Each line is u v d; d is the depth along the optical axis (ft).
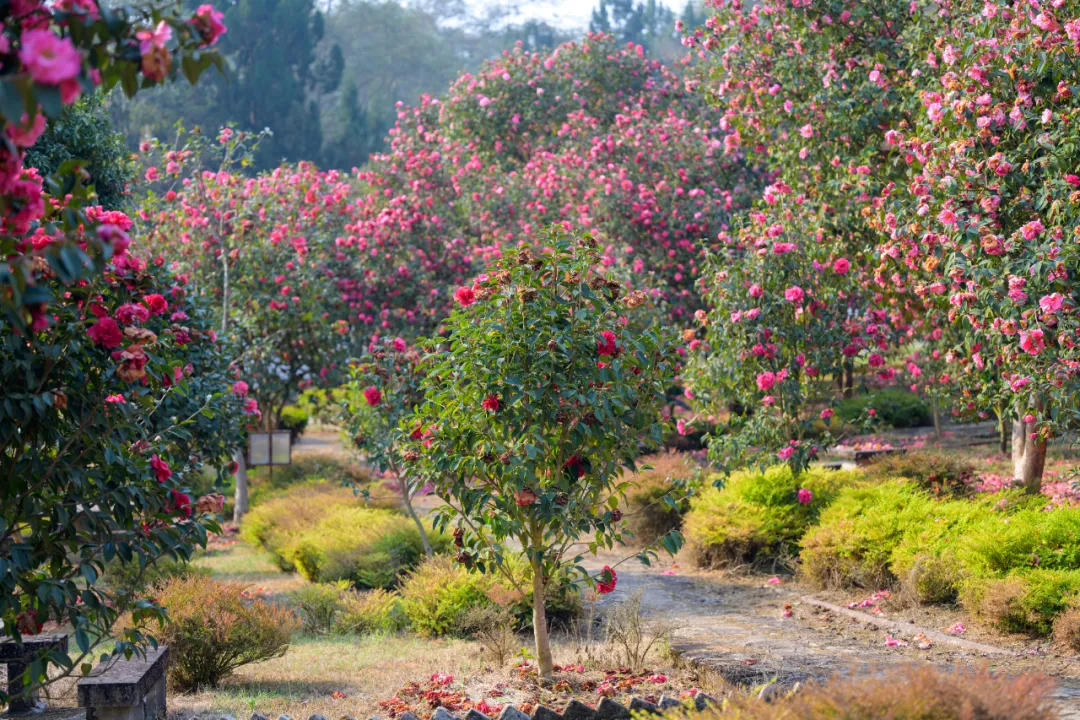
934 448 46.68
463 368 19.77
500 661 23.63
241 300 51.83
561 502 20.08
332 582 35.29
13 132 7.94
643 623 26.86
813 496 36.19
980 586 25.14
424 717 18.49
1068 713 16.89
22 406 12.57
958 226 26.09
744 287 35.58
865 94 37.58
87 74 8.05
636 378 20.53
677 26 45.01
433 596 28.60
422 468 21.84
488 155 87.10
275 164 194.49
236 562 44.14
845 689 12.12
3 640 20.42
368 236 58.80
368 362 35.04
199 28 9.06
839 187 37.81
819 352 35.14
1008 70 27.09
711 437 37.35
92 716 17.67
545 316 19.60
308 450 80.33
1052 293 24.22
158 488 15.07
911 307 36.37
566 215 60.29
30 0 8.11
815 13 40.14
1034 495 31.42
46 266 11.46
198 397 27.81
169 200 49.26
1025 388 25.93
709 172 59.98
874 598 28.91
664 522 42.34
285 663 25.17
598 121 81.05
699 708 16.78
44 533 13.61
